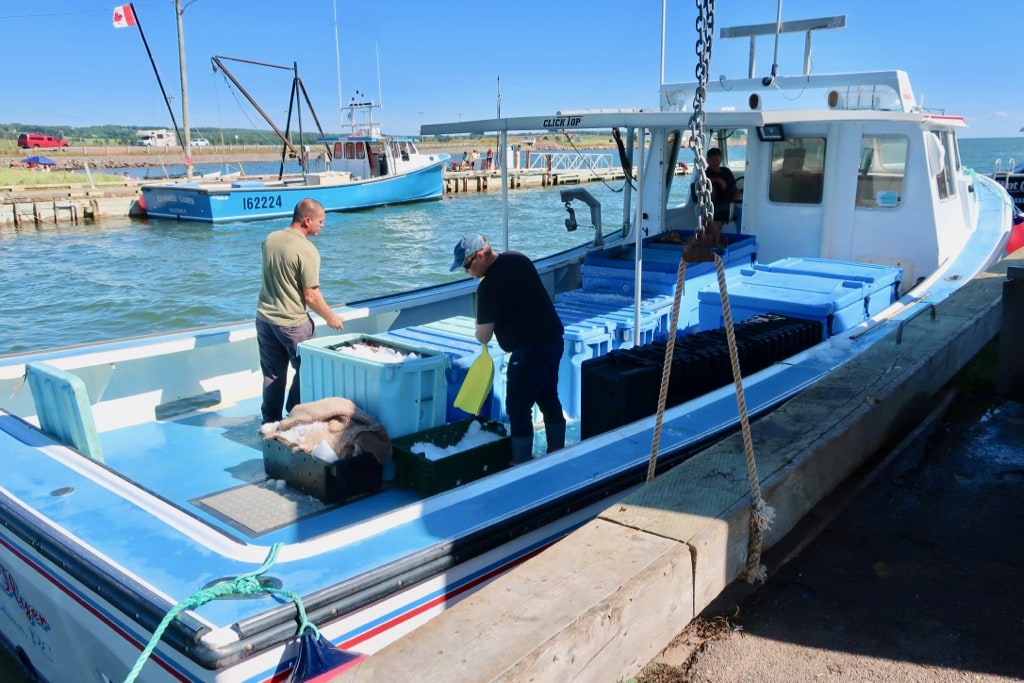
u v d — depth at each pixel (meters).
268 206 28.75
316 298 4.71
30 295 15.26
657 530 2.75
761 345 4.83
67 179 36.72
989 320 5.28
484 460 4.06
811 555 3.24
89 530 2.92
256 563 2.68
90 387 4.92
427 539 2.87
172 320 13.40
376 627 2.71
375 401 4.11
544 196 37.94
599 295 6.23
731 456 3.32
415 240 23.28
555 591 2.41
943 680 2.52
